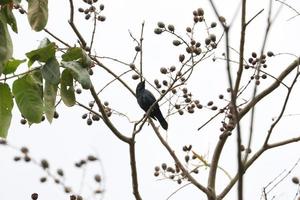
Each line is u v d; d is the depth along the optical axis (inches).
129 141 442.3
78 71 287.3
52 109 287.1
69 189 382.9
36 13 296.7
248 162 431.2
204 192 456.8
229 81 256.1
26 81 287.1
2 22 278.5
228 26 248.8
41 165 378.9
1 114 291.7
